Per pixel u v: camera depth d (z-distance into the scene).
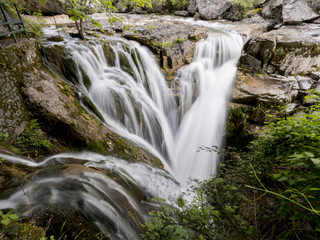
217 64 10.42
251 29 12.32
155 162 5.84
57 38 7.04
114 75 7.33
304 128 1.82
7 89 4.12
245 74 8.51
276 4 13.68
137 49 8.54
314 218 1.20
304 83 7.69
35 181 2.72
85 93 6.18
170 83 8.70
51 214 2.14
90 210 2.35
